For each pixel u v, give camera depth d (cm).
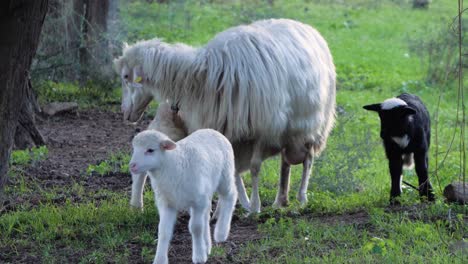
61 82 2030
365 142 1390
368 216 984
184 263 842
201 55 1003
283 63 1005
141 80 1030
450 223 914
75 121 1698
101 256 857
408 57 2680
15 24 895
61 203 1096
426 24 3241
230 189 862
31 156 1330
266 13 3008
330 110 1129
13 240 923
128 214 1003
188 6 3478
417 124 1015
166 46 1030
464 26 2283
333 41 2959
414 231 891
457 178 1259
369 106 1018
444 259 798
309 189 1178
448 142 1620
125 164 1316
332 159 1250
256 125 984
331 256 818
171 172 762
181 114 1035
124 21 2284
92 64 1998
